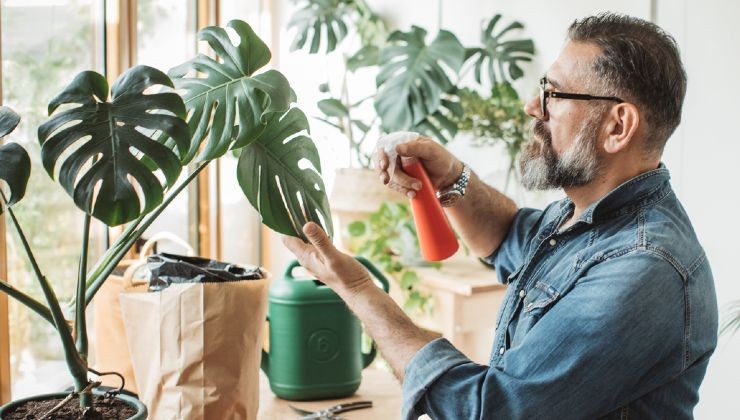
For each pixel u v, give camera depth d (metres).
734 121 2.13
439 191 1.50
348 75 3.29
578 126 1.19
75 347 1.12
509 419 1.03
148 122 1.01
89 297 1.16
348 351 1.62
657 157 1.21
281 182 1.28
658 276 1.04
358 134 3.22
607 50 1.17
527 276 1.26
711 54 2.17
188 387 1.29
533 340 1.05
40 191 1.99
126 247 1.18
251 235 3.23
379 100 2.75
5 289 1.07
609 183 1.21
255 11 3.19
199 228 2.81
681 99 1.19
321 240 1.19
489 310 2.57
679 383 1.10
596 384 1.01
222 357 1.29
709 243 2.21
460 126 2.72
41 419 1.09
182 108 1.03
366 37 3.13
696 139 2.23
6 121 1.02
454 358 1.11
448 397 1.08
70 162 0.97
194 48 2.72
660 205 1.17
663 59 1.16
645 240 1.08
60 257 2.07
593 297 1.03
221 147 1.12
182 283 1.29
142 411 1.12
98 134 0.99
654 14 2.30
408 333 1.18
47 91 2.01
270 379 1.63
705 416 2.27
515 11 2.76
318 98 3.30
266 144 1.28
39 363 1.99
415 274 2.62
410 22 3.17
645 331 1.01
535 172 1.26
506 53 2.71
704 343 1.10
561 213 1.35
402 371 1.15
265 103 1.17
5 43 1.86
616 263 1.06
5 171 0.98
